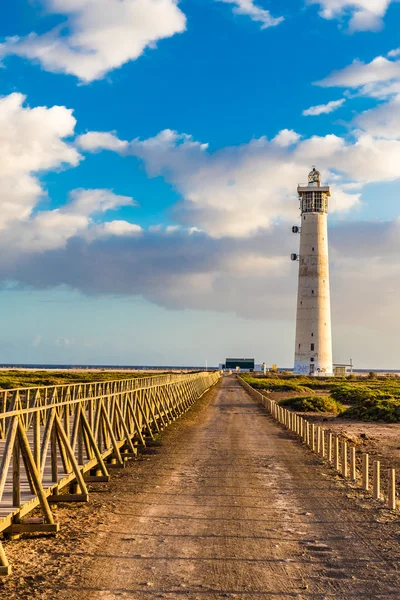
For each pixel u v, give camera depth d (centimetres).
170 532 1267
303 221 11775
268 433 3372
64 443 1543
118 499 1602
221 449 2656
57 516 1398
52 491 1493
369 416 4500
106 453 2045
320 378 11325
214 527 1319
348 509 1548
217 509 1498
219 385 10262
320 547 1189
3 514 1161
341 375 12369
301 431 3175
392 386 8781
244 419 4272
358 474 2162
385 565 1084
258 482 1888
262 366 19575
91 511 1454
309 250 11681
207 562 1070
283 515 1454
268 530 1307
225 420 4169
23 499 1278
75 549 1136
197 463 2248
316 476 2041
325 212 11788
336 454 2236
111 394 2242
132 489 1742
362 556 1138
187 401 5438
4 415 1145
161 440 2948
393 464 2494
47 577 978
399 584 982
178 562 1066
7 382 7006
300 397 5791
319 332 11581
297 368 11688
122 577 980
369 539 1260
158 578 979
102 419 2094
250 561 1084
